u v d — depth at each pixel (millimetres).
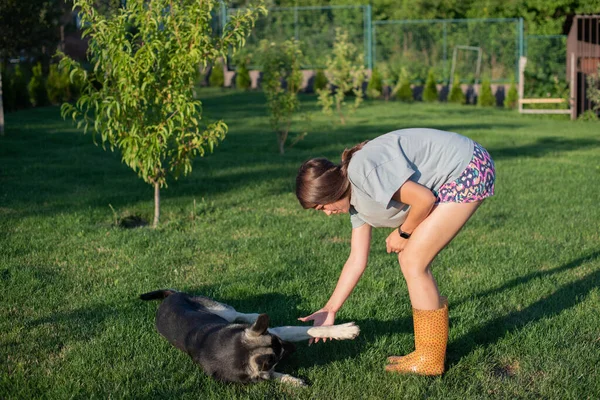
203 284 5340
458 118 19906
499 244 6496
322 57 28766
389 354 4074
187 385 3662
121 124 6914
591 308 4730
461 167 3449
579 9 31531
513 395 3539
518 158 12094
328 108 18891
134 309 4762
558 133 16312
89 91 7016
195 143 7203
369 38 27328
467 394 3535
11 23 17625
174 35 6906
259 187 9359
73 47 23703
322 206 3521
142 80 6859
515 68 27109
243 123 17547
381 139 3484
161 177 7316
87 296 5051
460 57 28094
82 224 7180
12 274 5492
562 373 3732
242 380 3662
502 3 32719
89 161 11438
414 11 33781
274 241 6578
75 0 6805
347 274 3961
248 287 5176
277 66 13102
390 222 3643
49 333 4379
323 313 3973
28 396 3537
